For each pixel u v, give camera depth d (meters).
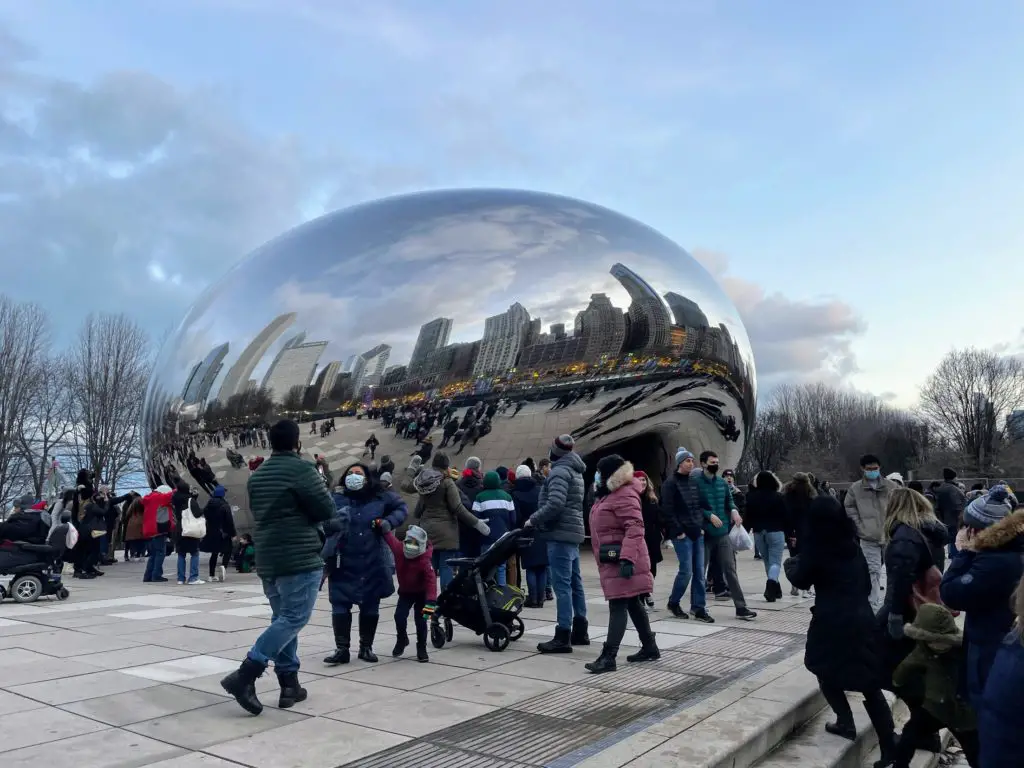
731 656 6.25
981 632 3.64
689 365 15.04
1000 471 63.22
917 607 4.73
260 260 15.67
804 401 81.25
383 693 5.10
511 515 8.57
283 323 13.97
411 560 6.15
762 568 14.01
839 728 4.59
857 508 8.47
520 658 6.23
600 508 5.88
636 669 5.79
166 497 12.49
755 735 4.14
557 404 13.65
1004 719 2.52
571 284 14.18
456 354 13.24
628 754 3.74
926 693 4.08
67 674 5.59
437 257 14.14
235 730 4.29
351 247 14.59
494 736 4.19
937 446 68.75
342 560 5.98
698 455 16.23
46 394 41.47
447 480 7.29
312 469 4.77
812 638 4.52
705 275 16.88
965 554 3.77
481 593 6.50
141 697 4.97
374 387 13.11
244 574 13.49
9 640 6.92
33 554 9.77
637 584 5.70
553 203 16.00
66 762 3.77
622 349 14.15
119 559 17.98
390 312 13.54
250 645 6.67
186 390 14.79
